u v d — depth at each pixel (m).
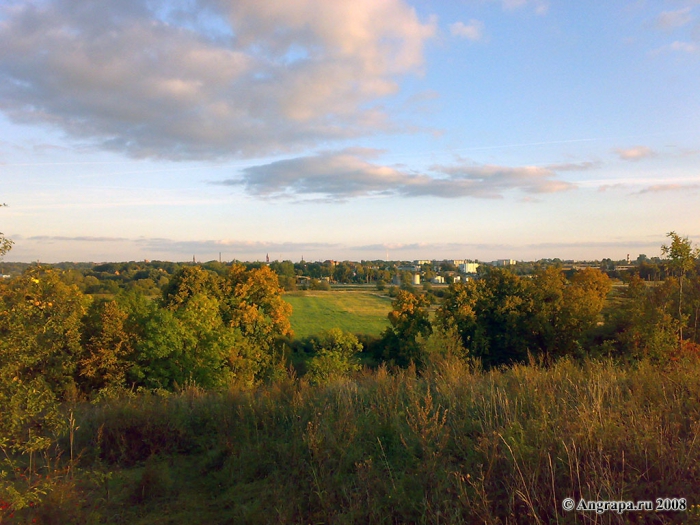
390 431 5.68
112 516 4.67
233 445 6.16
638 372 7.59
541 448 4.38
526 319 33.53
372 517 4.01
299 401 7.21
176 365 26.02
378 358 39.44
